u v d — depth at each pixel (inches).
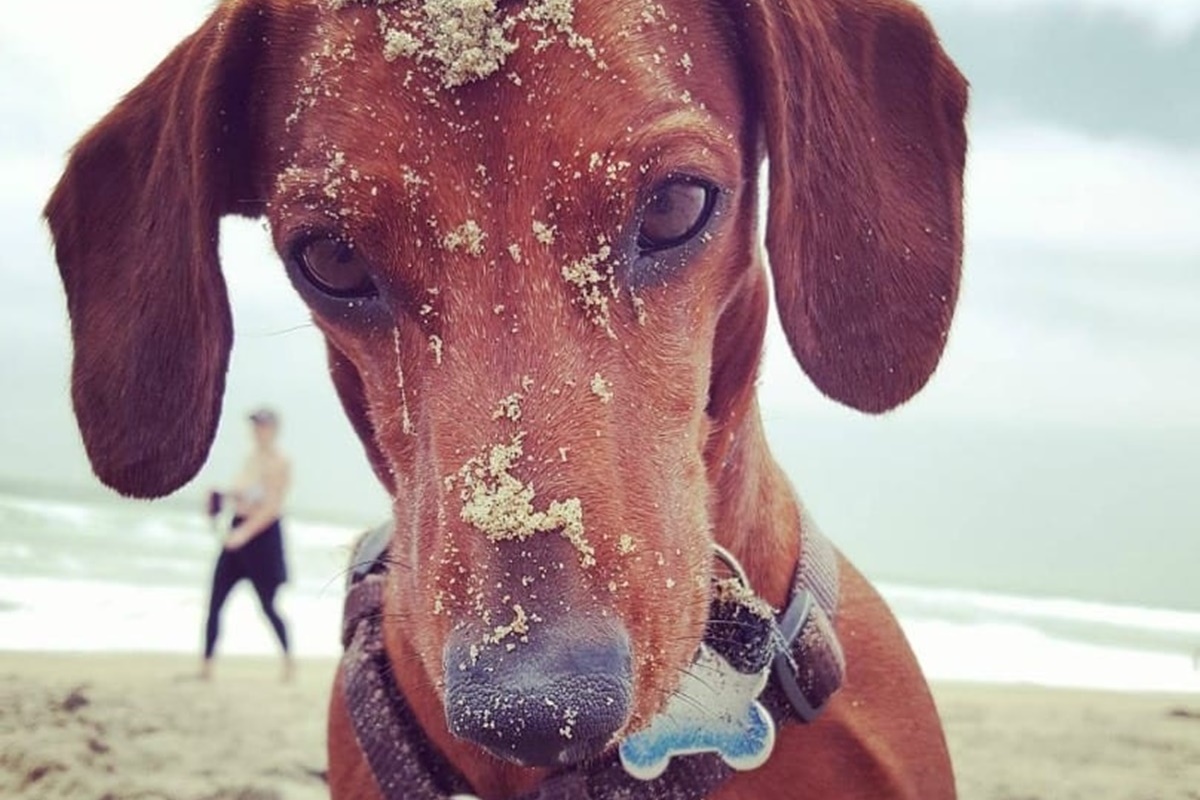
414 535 8.3
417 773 9.9
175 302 10.4
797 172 9.9
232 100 10.1
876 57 10.8
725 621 9.4
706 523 8.8
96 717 26.0
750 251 9.9
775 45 9.7
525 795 9.6
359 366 9.4
